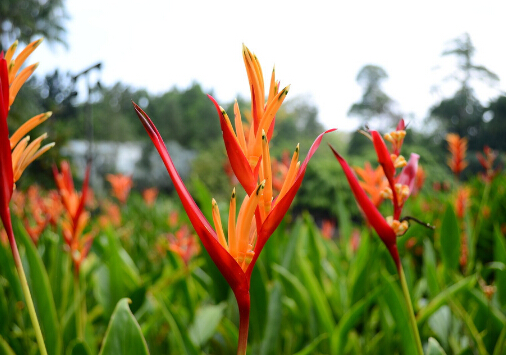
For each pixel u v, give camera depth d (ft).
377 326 2.90
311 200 13.14
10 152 0.93
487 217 3.91
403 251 3.40
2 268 2.11
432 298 2.24
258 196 0.78
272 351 2.11
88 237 1.83
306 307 2.39
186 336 1.72
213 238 0.80
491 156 3.69
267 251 2.65
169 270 3.00
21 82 0.98
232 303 2.30
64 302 1.94
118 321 1.18
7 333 1.97
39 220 2.43
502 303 2.24
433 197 5.08
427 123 18.44
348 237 3.68
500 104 16.39
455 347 2.12
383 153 1.15
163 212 6.37
